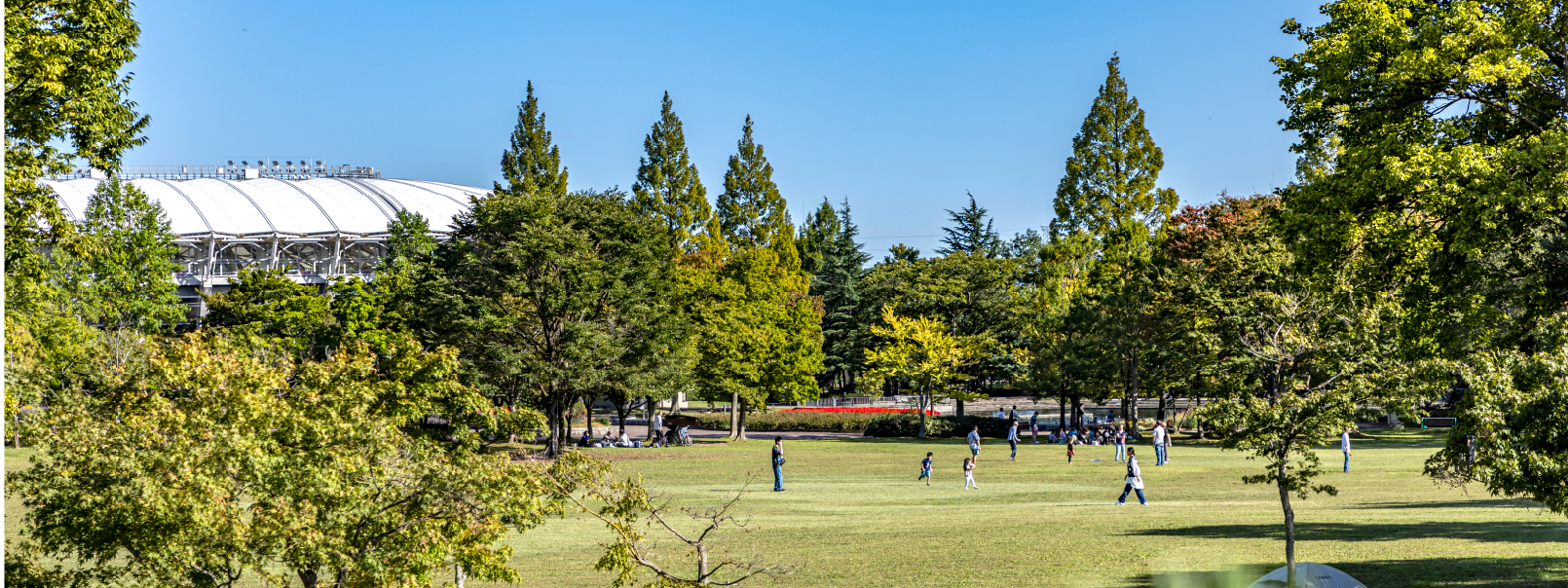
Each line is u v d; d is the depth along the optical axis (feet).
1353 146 67.31
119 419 37.83
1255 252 157.58
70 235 68.23
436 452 41.04
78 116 61.93
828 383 327.88
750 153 269.85
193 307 297.94
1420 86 64.85
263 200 336.29
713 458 143.33
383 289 188.65
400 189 374.02
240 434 36.17
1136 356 181.88
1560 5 61.52
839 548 57.77
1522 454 36.81
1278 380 155.22
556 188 209.67
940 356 204.64
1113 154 215.92
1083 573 46.91
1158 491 93.50
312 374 45.93
